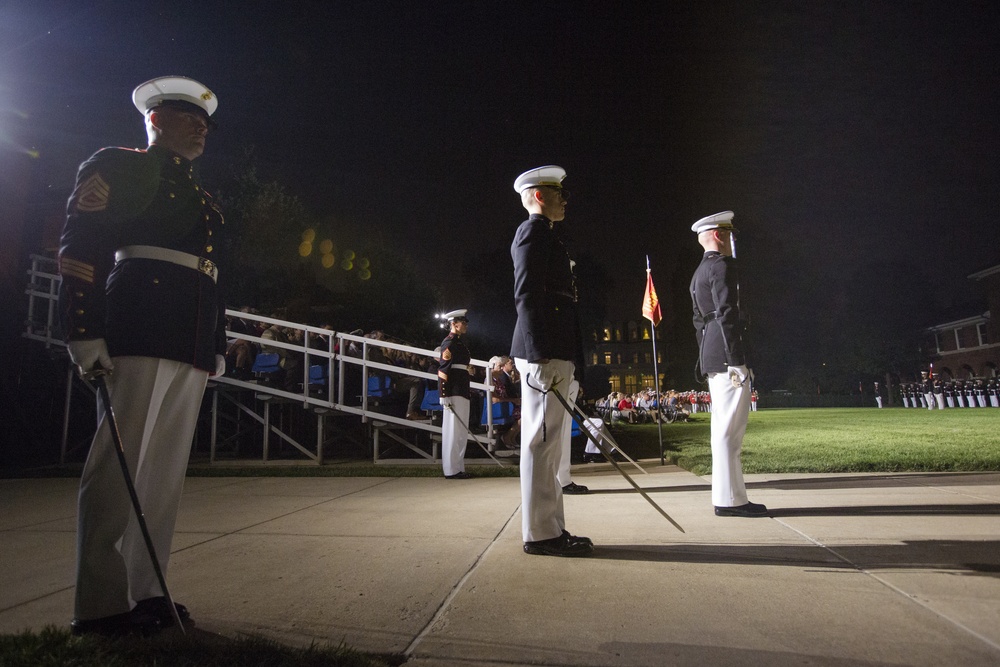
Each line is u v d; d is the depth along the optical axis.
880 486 5.20
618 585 2.66
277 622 2.34
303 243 19.47
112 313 2.32
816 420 18.25
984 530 3.45
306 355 9.05
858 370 51.59
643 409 29.47
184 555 3.49
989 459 6.56
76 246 2.19
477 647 2.04
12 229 10.75
